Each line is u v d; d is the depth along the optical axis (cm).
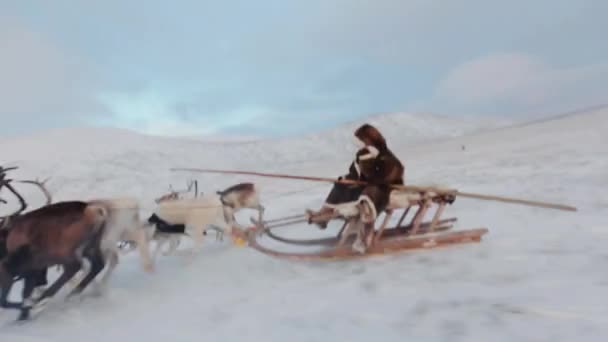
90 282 483
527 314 363
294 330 372
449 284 457
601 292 396
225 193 771
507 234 645
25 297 450
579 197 866
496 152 1880
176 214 654
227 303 453
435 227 641
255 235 669
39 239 436
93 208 471
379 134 565
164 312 438
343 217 596
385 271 523
